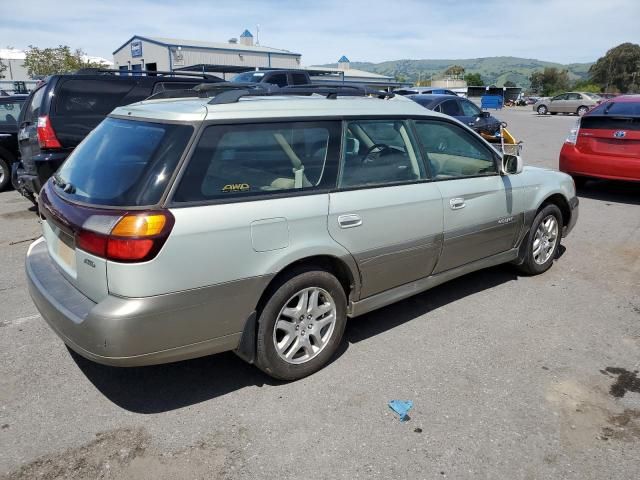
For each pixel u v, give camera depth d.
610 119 8.47
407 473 2.64
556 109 36.22
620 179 8.49
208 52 37.06
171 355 2.88
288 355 3.34
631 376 3.54
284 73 13.81
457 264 4.40
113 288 2.71
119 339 2.69
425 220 3.94
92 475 2.61
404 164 3.90
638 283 5.19
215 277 2.89
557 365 3.66
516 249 5.01
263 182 3.12
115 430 2.95
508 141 8.38
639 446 2.85
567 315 4.46
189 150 2.87
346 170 3.52
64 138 6.68
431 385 3.40
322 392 3.32
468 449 2.81
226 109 3.07
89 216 2.80
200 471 2.64
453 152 4.33
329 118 3.48
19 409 3.12
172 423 3.01
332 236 3.36
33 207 8.34
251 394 3.30
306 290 3.33
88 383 3.41
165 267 2.72
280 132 3.24
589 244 6.43
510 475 2.63
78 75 6.92
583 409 3.17
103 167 3.09
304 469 2.66
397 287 3.96
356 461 2.72
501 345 3.94
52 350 3.81
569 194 5.46
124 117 3.44
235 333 3.08
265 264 3.06
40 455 2.74
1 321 4.26
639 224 7.37
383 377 3.49
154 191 2.77
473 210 4.35
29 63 36.94
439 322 4.30
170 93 3.90
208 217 2.84
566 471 2.66
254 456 2.75
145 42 37.59
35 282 3.24
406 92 19.23
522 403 3.22
